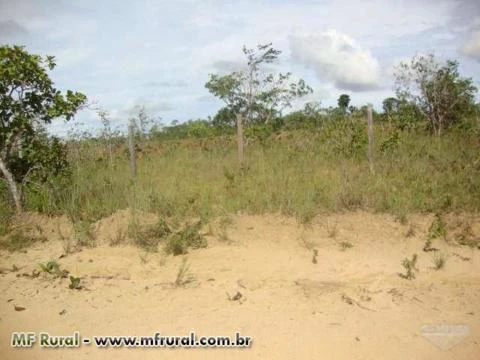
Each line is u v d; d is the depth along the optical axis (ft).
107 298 15.60
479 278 16.28
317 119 45.14
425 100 40.52
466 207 21.63
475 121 37.35
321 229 20.76
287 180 26.00
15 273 17.94
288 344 12.45
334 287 15.83
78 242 20.47
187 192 25.22
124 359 12.05
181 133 60.90
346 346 12.30
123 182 28.12
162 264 18.12
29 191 24.95
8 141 24.39
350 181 24.88
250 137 42.16
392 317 13.78
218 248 19.33
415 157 30.04
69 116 25.07
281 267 17.53
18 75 23.18
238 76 49.88
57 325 13.91
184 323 13.74
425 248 18.61
